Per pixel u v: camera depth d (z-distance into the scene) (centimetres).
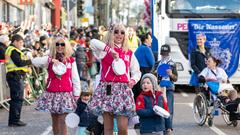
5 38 1401
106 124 773
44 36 1781
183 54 1769
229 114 1155
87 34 2308
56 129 894
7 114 1370
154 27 1811
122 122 761
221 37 1770
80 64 1748
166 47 1038
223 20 1770
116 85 761
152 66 1131
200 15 1772
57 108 865
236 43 1773
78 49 1766
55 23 4897
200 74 1182
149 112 811
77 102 877
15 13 3172
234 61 1772
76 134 887
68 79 875
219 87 1153
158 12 1798
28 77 1566
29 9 3531
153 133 819
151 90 818
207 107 1167
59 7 4922
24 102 1533
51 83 872
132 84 766
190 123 1221
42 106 873
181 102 1577
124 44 771
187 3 1773
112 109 754
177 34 1772
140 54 1138
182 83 1773
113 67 757
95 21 6706
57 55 872
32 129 1146
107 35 774
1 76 1396
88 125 852
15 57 1165
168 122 931
